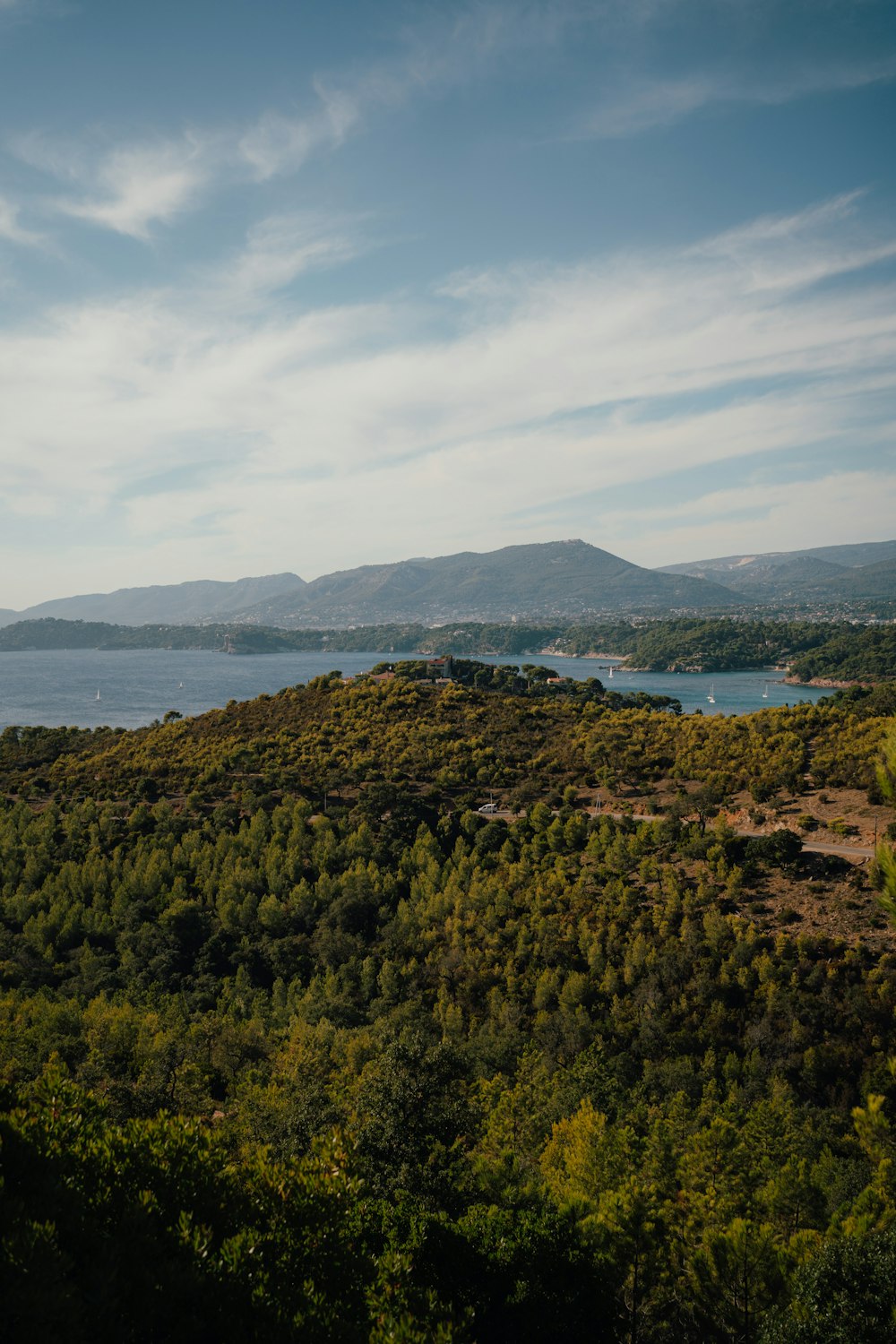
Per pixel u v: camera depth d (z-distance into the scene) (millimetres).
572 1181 32844
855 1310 21734
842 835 69562
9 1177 15156
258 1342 14320
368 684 140125
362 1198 24031
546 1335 22109
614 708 153125
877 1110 36688
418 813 88250
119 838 85188
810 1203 31359
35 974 63312
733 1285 26469
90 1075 45750
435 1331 16344
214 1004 62062
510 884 70375
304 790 95938
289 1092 39688
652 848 72562
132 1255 14648
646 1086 46188
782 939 55219
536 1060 48938
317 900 73250
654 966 56312
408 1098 30359
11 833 84875
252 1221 17812
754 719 102188
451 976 61406
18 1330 11875
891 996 49750
